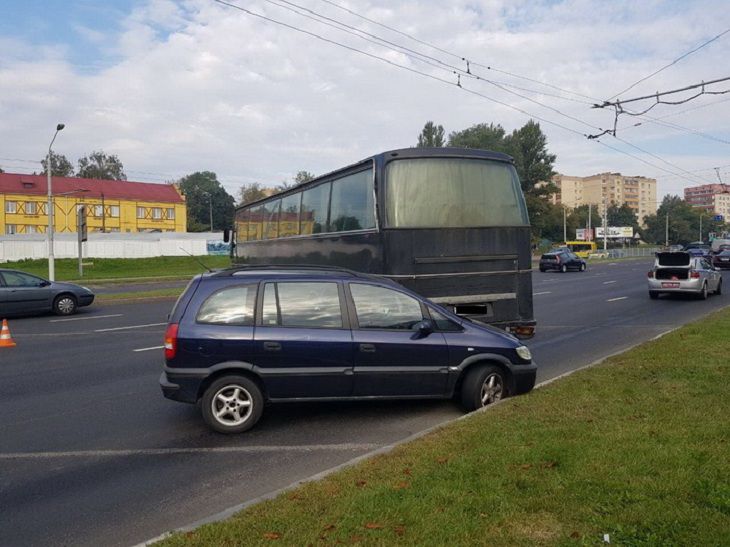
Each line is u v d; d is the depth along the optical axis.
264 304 6.61
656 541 3.45
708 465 4.50
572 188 159.62
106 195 82.44
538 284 30.62
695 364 8.17
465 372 6.94
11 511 4.60
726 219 166.38
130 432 6.61
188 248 59.56
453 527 3.69
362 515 3.86
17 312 17.84
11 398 8.20
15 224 76.00
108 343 13.05
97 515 4.51
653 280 21.48
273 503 4.13
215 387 6.43
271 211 15.56
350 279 6.87
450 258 9.25
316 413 7.14
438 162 9.34
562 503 3.97
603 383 7.29
